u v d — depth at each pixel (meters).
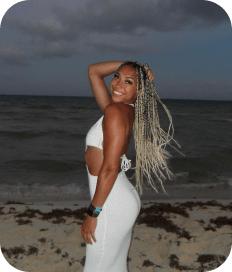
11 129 22.50
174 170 10.56
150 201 7.03
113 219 1.71
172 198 7.50
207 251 3.71
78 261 3.39
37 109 52.16
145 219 4.93
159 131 1.87
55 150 14.67
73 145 16.55
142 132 1.79
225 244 3.92
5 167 10.53
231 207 6.12
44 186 8.39
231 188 8.73
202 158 12.30
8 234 4.14
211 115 51.47
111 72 2.05
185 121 36.62
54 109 54.69
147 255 3.57
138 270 3.21
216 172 10.61
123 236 1.79
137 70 1.71
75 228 4.47
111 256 1.79
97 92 2.13
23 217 4.99
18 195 7.53
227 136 22.38
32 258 3.43
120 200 1.73
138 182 1.90
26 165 10.88
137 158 1.85
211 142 18.81
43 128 24.28
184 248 3.77
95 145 1.73
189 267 3.31
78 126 27.52
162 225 4.63
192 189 8.47
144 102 1.76
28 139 18.20
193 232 4.38
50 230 4.37
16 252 3.57
